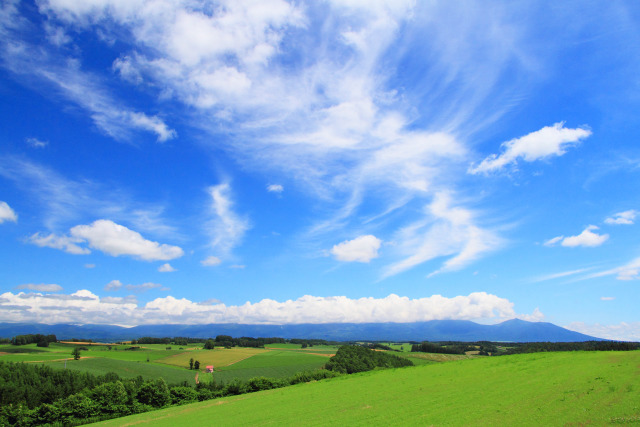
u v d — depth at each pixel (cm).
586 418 2194
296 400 4934
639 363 4053
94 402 7700
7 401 8475
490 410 2823
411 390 4416
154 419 5262
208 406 5850
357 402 4119
